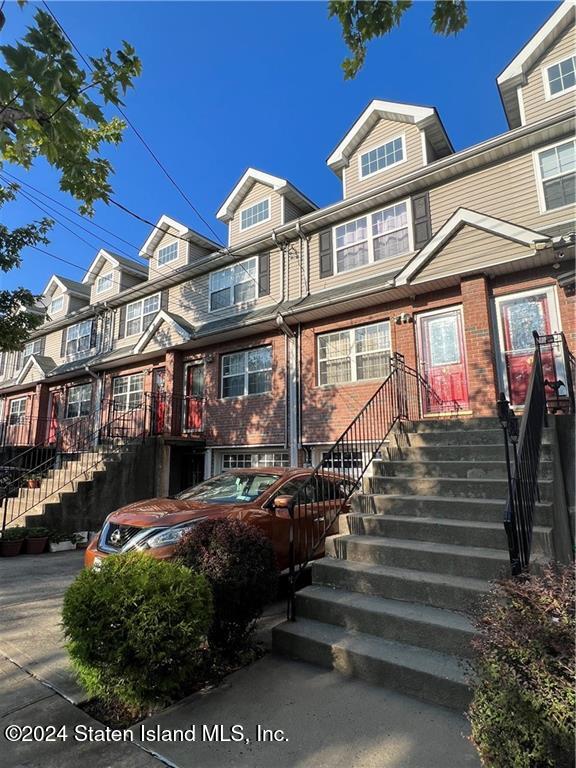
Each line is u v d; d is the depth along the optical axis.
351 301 9.76
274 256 12.48
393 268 10.12
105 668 2.88
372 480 5.49
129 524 4.90
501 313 8.30
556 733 1.79
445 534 4.30
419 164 10.51
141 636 2.80
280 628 3.77
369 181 11.24
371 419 9.37
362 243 10.81
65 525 9.30
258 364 12.10
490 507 4.38
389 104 10.97
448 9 4.03
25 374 19.20
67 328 19.16
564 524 4.82
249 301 12.74
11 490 10.81
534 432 4.49
